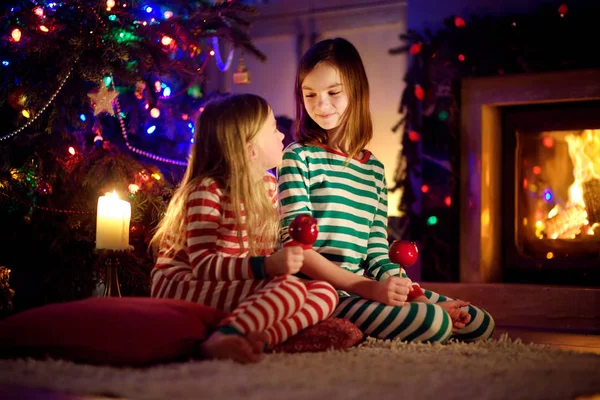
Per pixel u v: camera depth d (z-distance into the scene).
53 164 2.61
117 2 2.73
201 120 1.88
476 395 1.17
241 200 1.82
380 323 1.83
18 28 2.48
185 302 1.61
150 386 1.20
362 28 3.73
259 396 1.12
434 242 3.29
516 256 3.31
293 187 2.05
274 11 3.93
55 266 2.73
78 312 1.50
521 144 3.32
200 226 1.72
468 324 1.98
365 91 2.16
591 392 1.26
